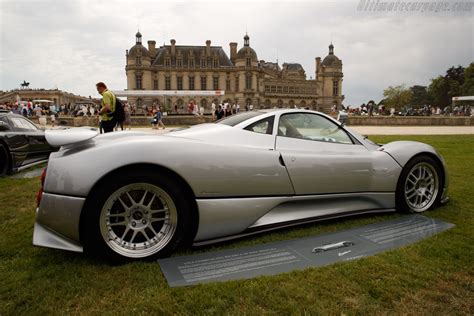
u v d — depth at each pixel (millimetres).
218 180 2711
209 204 2691
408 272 2338
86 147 2541
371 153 3559
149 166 2516
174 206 2572
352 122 30781
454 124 30828
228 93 89562
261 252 2705
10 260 2570
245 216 2852
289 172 3025
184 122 29797
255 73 88438
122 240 2500
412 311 1913
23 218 3592
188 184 2605
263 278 2258
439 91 90500
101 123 8203
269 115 3252
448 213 3682
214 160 2705
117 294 2084
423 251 2668
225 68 88750
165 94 41781
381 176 3500
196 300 2004
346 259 2559
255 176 2865
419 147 3742
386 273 2330
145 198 2582
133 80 83875
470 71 78500
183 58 87562
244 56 87250
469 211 3746
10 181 5496
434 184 3814
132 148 2465
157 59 88000
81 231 2434
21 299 2018
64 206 2357
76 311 1918
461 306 1961
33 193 4660
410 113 50906
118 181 2408
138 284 2201
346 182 3330
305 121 3402
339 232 3137
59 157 2479
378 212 3562
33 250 2750
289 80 102500
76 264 2471
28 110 30250
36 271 2365
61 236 2430
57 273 2340
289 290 2107
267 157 2943
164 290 2125
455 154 8344
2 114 6465
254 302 1992
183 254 2668
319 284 2188
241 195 2832
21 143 6395
